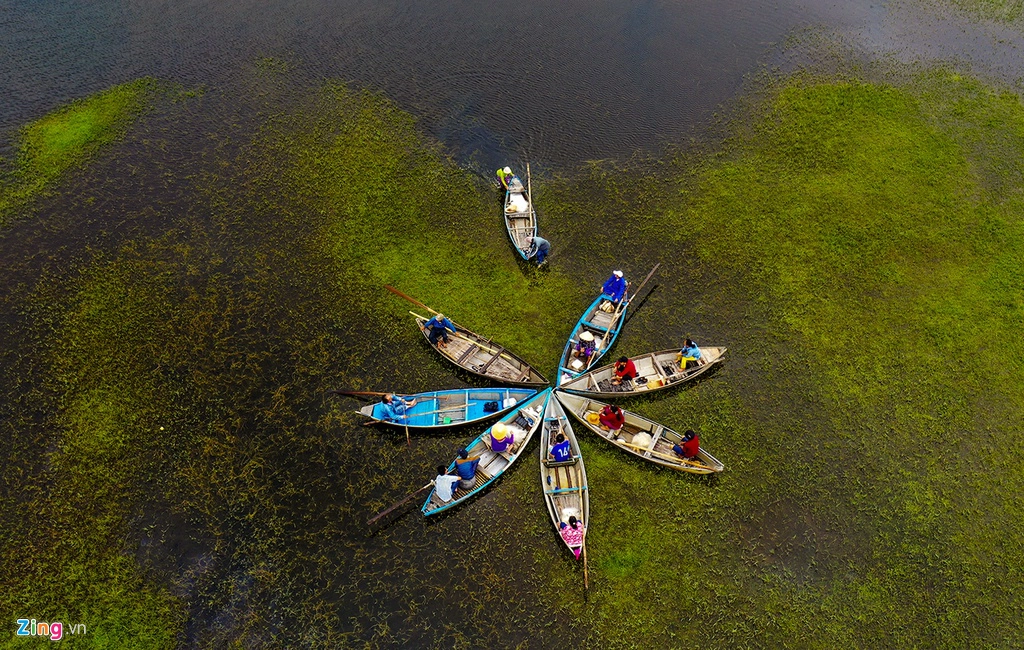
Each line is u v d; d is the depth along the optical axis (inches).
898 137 1318.9
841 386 929.5
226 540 781.3
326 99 1411.2
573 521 757.3
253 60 1508.4
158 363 942.4
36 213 1157.1
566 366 922.1
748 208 1187.3
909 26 1641.2
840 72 1491.1
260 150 1288.1
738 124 1368.1
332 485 829.8
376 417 871.1
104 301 1018.1
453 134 1341.0
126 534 781.3
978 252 1108.5
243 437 869.2
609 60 1537.9
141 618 721.6
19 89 1403.8
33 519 789.2
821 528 799.1
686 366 922.7
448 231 1149.1
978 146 1299.2
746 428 886.4
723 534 791.7
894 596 747.4
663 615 733.9
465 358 930.1
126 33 1576.0
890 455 860.6
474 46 1569.9
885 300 1038.4
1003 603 740.7
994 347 973.8
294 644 713.0
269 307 1021.2
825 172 1254.3
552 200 1208.2
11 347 959.0
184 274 1064.8
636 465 840.3
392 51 1547.7
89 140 1293.1
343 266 1083.3
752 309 1029.8
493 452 841.5
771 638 719.1
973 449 864.9
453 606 740.0
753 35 1617.9
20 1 1664.6
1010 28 1625.2
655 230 1154.0
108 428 869.8
